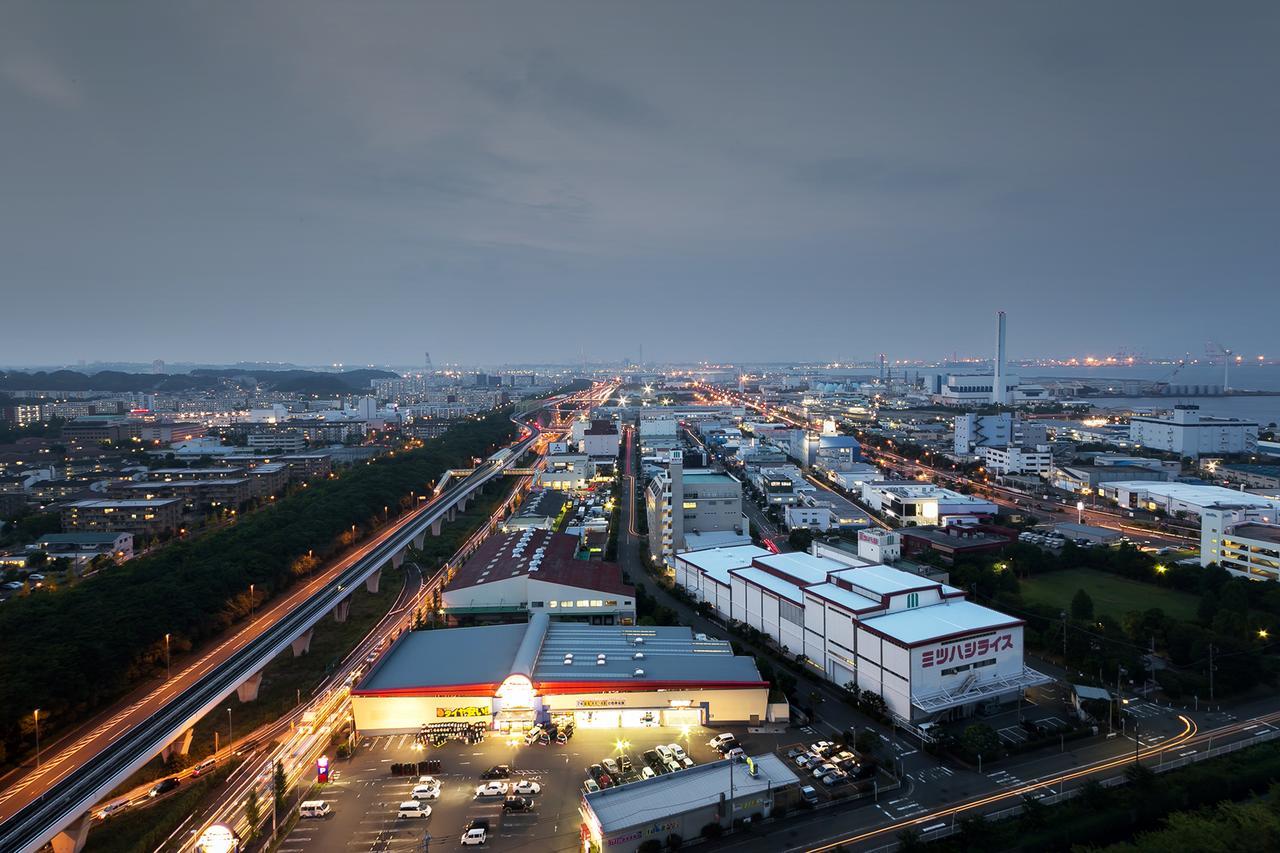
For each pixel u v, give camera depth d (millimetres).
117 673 106375
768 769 83312
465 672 102812
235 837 73250
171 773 88812
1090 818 75375
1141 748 89938
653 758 87750
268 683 115562
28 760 88812
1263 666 104250
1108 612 136375
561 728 94562
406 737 96438
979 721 97375
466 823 77312
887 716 97812
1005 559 163125
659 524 181000
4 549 196875
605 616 136875
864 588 112188
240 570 147375
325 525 190500
